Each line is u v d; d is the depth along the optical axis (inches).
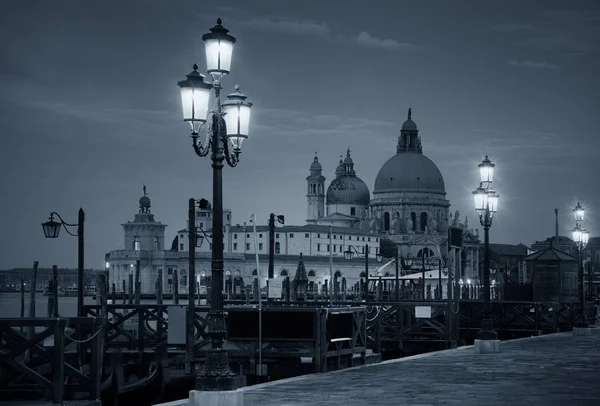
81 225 2209.6
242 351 1419.8
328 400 1004.6
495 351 1716.3
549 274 3139.8
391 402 986.1
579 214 2554.1
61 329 1034.7
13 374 1042.1
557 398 1014.4
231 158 958.4
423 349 2177.7
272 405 963.3
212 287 938.7
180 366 1846.7
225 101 945.5
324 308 1386.6
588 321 2970.0
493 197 1808.6
